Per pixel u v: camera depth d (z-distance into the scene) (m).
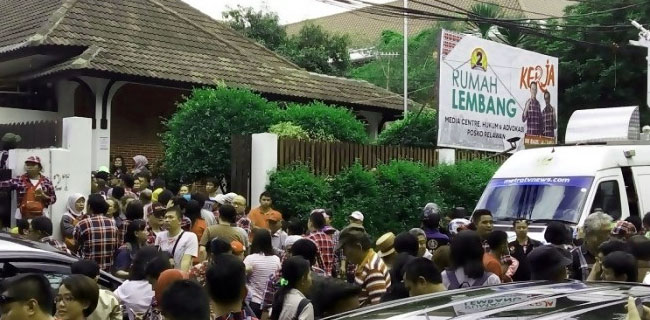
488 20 18.75
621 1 26.61
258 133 14.05
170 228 8.48
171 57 18.78
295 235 10.32
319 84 21.27
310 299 5.68
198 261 8.55
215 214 11.65
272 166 13.34
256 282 7.68
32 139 13.05
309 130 14.92
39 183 11.15
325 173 14.15
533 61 20.09
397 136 18.98
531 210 12.04
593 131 15.18
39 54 17.19
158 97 18.91
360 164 14.35
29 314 4.34
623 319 2.84
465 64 17.97
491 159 17.84
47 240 8.81
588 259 8.14
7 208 11.48
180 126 14.51
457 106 17.72
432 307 3.30
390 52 40.06
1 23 20.00
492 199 12.70
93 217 9.16
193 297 4.04
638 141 13.13
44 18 18.70
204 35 21.03
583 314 2.87
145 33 19.44
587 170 12.00
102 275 6.64
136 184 13.51
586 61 27.11
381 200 14.11
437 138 17.27
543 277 5.51
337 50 36.81
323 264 9.37
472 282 5.89
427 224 9.57
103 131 17.23
